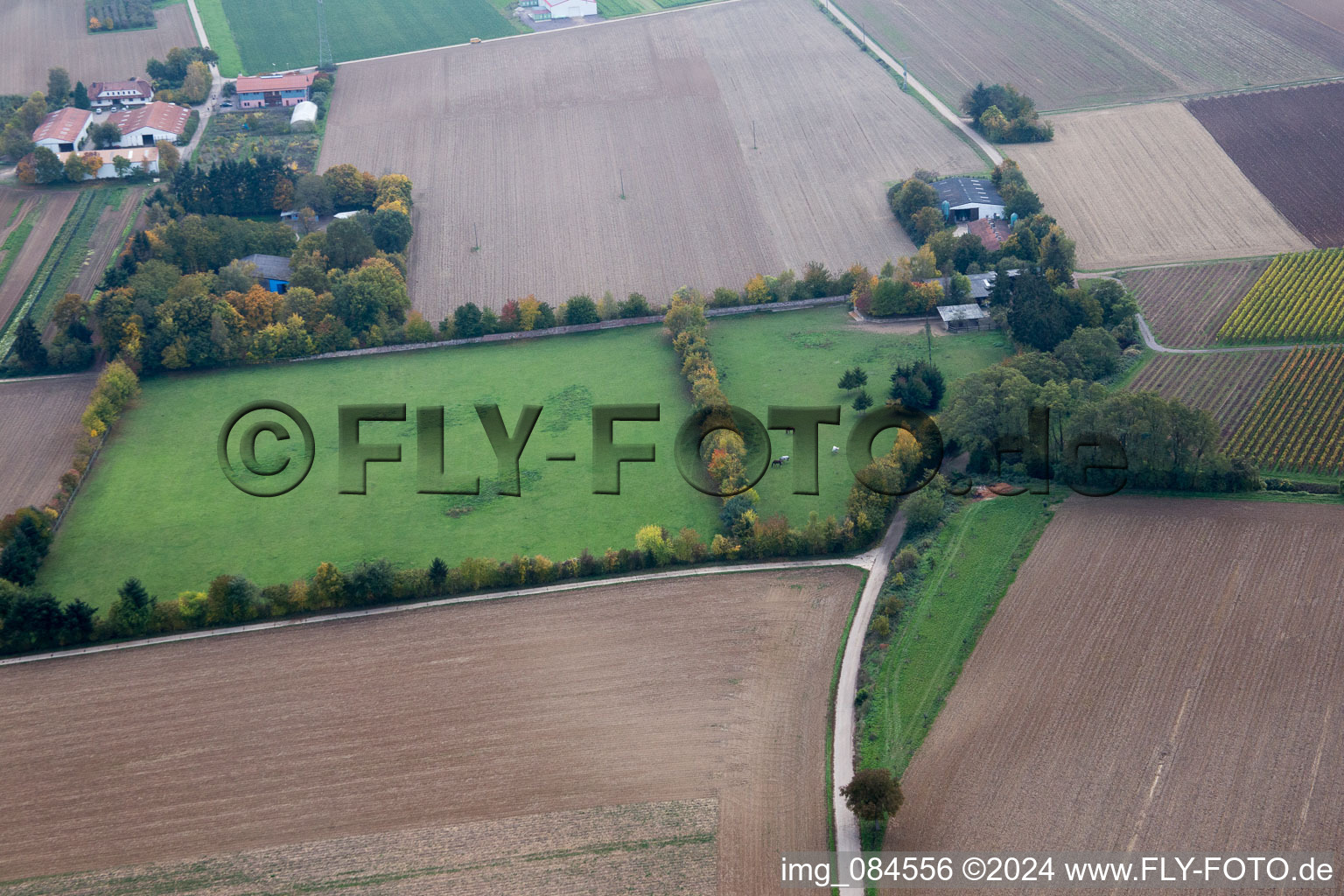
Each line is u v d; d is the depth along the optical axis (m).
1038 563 171.25
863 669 155.88
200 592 177.62
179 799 142.62
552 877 128.75
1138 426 183.25
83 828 139.50
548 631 166.62
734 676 156.50
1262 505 179.50
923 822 131.88
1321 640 151.38
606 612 169.75
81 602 169.50
